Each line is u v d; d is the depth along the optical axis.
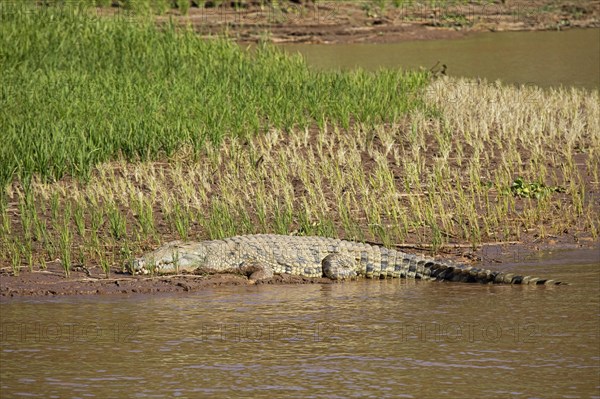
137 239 42.94
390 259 40.78
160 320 34.34
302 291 38.47
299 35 120.25
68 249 40.94
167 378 28.89
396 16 129.12
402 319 34.53
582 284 38.56
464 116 66.56
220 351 31.19
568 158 55.62
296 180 53.31
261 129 63.84
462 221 46.91
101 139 57.12
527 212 47.44
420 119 64.75
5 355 30.88
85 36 81.06
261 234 41.84
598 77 88.69
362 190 48.44
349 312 35.44
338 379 28.80
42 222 43.38
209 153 56.78
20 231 44.81
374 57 104.44
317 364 30.09
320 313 35.28
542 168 54.06
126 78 70.75
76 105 63.25
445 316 34.84
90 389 28.05
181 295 37.62
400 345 31.80
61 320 34.31
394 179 53.94
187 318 34.66
